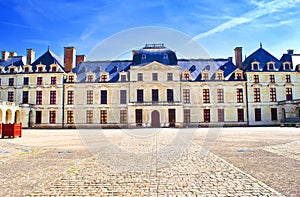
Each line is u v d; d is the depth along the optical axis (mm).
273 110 41781
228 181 5516
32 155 9484
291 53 45094
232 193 4738
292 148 11094
